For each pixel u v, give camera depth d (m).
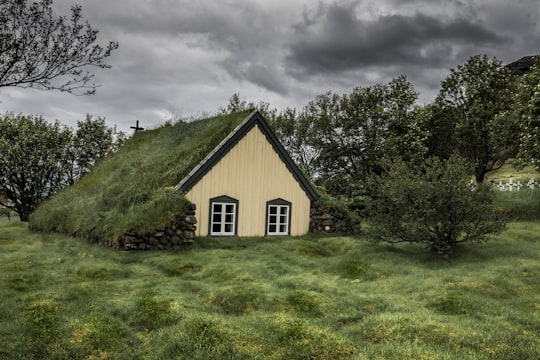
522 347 7.07
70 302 9.41
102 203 19.88
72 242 18.22
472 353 6.75
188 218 17.30
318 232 21.69
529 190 26.98
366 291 11.03
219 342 7.07
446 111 37.06
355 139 39.12
